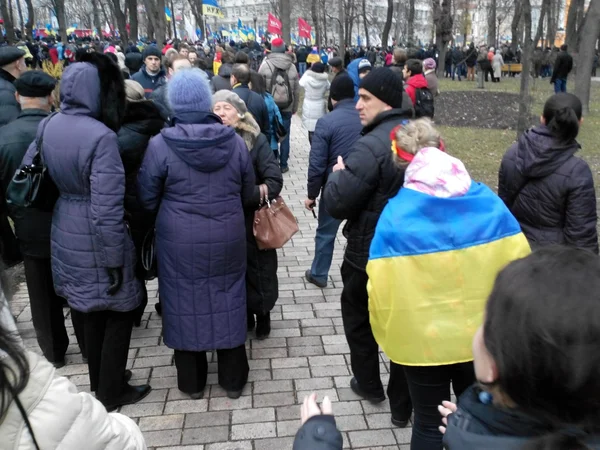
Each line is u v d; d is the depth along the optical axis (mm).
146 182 3070
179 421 3264
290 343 4102
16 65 5152
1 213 3588
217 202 3135
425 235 2121
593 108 15875
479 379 1062
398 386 3107
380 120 2824
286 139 9141
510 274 981
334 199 2803
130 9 32531
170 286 3225
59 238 3053
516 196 3133
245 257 3367
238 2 87750
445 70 30953
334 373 3729
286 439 3109
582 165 2938
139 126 3289
